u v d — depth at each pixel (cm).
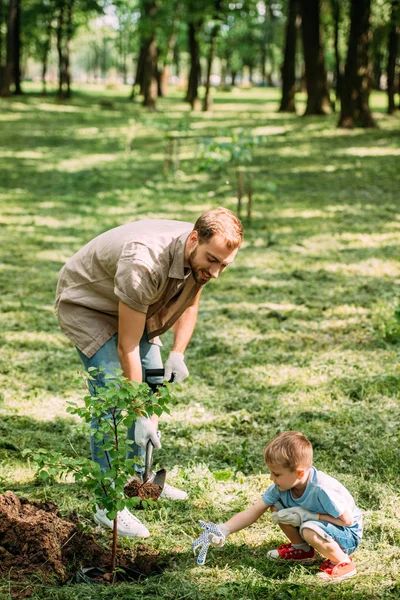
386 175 1555
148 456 396
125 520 371
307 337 676
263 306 766
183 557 357
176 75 8075
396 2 2788
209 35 3516
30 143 2233
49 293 814
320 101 3098
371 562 347
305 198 1351
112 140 2312
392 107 2920
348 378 575
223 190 1427
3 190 1452
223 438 485
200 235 327
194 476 433
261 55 7531
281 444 326
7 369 597
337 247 1009
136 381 346
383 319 710
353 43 2362
